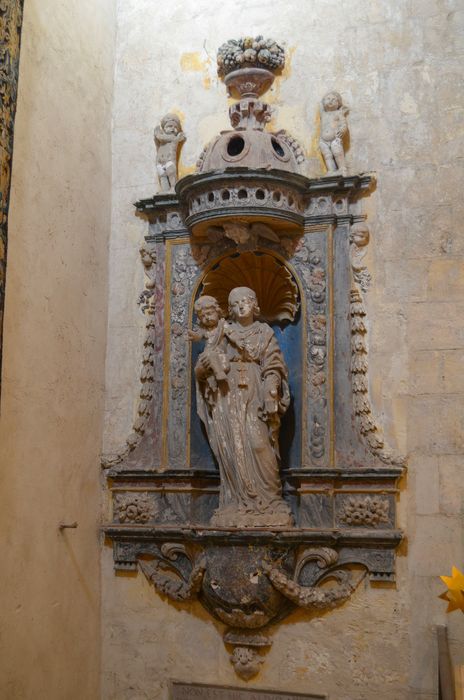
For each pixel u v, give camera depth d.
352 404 6.23
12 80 5.44
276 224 6.43
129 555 6.53
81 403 6.43
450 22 6.39
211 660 6.29
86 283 6.57
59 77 6.28
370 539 5.96
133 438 6.67
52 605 5.91
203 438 6.64
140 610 6.49
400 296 6.23
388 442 6.11
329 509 6.14
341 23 6.70
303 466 6.26
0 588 5.32
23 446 5.64
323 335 6.36
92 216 6.71
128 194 7.01
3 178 5.31
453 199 6.19
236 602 6.02
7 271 5.51
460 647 5.73
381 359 6.22
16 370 5.59
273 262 6.62
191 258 6.75
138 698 6.40
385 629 5.93
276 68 6.81
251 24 6.94
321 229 6.46
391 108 6.45
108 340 6.87
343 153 6.47
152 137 7.03
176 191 6.60
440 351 6.07
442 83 6.34
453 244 6.14
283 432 6.49
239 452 6.15
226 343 6.37
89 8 6.79
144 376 6.72
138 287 6.89
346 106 6.56
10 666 5.39
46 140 6.06
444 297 6.12
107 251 6.94
